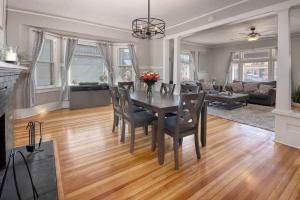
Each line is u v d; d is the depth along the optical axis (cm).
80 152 267
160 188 186
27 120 431
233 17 379
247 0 350
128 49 654
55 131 356
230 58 891
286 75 289
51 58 541
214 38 757
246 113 528
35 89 485
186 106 227
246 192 179
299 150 275
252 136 338
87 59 623
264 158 250
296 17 473
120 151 273
